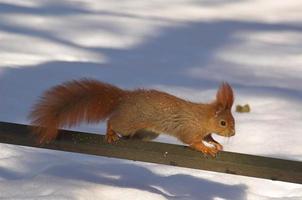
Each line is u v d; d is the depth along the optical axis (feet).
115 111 23.20
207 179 27.91
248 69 48.21
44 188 24.75
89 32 56.80
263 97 40.70
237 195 26.55
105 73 44.78
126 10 65.98
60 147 23.12
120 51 51.80
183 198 25.22
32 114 23.07
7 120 34.17
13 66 44.47
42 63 46.11
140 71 45.93
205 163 22.57
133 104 23.00
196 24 62.75
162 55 51.19
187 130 22.68
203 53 52.47
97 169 27.78
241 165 22.30
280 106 38.99
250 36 58.85
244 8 69.26
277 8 69.36
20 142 23.24
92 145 22.90
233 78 45.47
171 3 69.87
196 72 46.52
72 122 23.39
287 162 22.29
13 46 50.01
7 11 61.31
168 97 23.11
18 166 27.43
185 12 66.85
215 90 41.93
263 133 33.96
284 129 34.78
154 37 57.06
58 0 67.82
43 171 26.73
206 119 22.67
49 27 57.21
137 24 60.80
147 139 24.21
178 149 22.66
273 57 52.01
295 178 22.15
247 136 33.55
